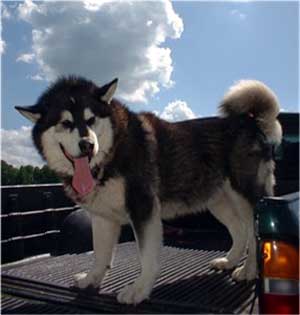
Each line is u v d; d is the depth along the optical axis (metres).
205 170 1.34
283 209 0.68
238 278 1.12
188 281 1.10
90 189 1.12
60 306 0.91
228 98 1.37
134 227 1.16
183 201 1.34
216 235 1.66
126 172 1.17
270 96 1.35
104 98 1.20
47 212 1.42
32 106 1.23
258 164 1.35
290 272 0.66
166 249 1.47
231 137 1.36
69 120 1.15
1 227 1.25
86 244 1.43
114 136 1.17
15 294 0.97
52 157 1.21
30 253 1.35
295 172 1.56
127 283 1.11
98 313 0.88
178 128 1.33
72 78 1.25
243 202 1.33
